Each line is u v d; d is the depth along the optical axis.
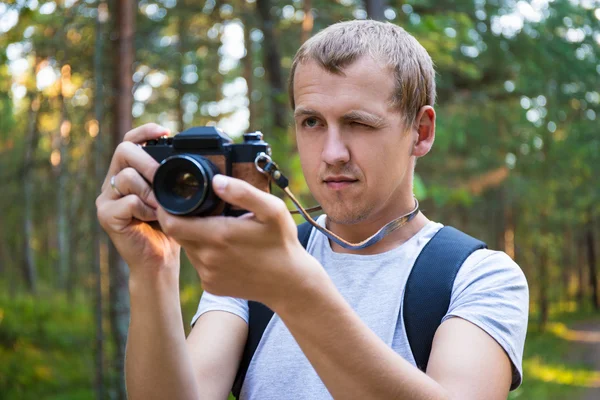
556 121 12.66
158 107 12.41
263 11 10.13
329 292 1.17
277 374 1.64
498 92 11.40
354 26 1.60
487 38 10.45
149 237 1.39
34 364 11.91
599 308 35.06
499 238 23.97
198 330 1.71
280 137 6.86
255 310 1.72
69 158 10.14
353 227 1.73
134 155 1.31
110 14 7.37
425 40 7.39
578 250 36.75
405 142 1.59
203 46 10.23
